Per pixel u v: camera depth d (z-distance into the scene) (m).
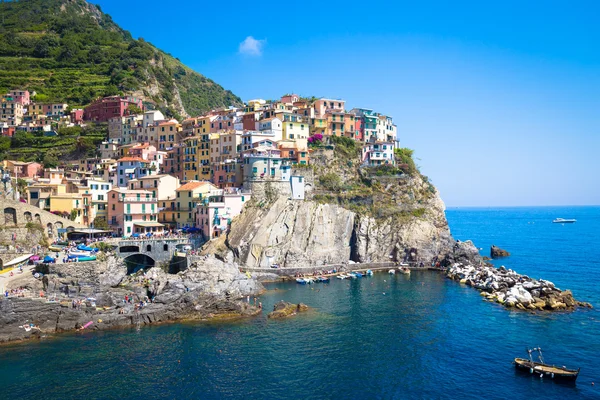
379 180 179.38
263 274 138.38
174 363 79.38
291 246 148.50
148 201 143.62
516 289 118.38
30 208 123.50
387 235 165.62
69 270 102.00
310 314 105.81
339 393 70.50
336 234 159.75
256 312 105.56
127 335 91.50
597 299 120.44
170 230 143.50
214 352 84.06
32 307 91.19
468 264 159.50
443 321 101.75
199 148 176.12
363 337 92.00
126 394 69.25
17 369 76.31
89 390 70.19
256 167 155.62
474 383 73.94
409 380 74.75
